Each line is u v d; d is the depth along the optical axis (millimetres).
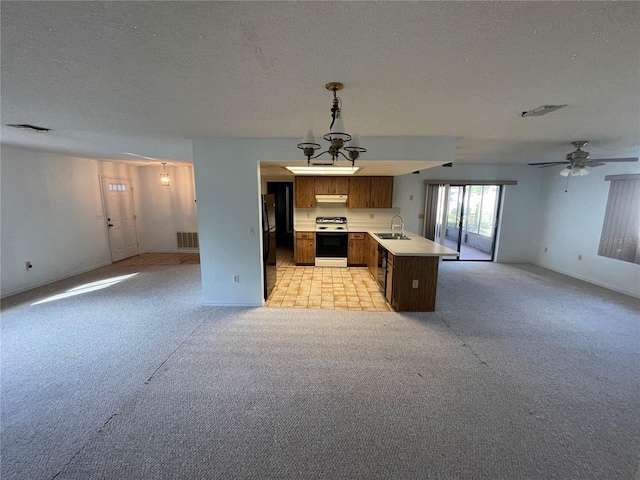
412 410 2117
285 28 1144
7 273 4297
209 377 2471
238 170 3678
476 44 1258
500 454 1771
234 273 3957
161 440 1855
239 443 1839
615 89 1754
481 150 4312
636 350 2920
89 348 2908
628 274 4559
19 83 1719
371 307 4016
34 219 4660
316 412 2096
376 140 3387
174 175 7141
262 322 3510
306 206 6262
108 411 2088
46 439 1853
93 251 5871
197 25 1118
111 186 6328
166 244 7375
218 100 2035
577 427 1969
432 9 1014
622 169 4668
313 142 2047
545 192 6277
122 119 2572
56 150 4543
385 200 6191
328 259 6203
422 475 1641
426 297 3857
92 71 1551
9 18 1050
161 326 3395
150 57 1393
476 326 3434
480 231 8484
